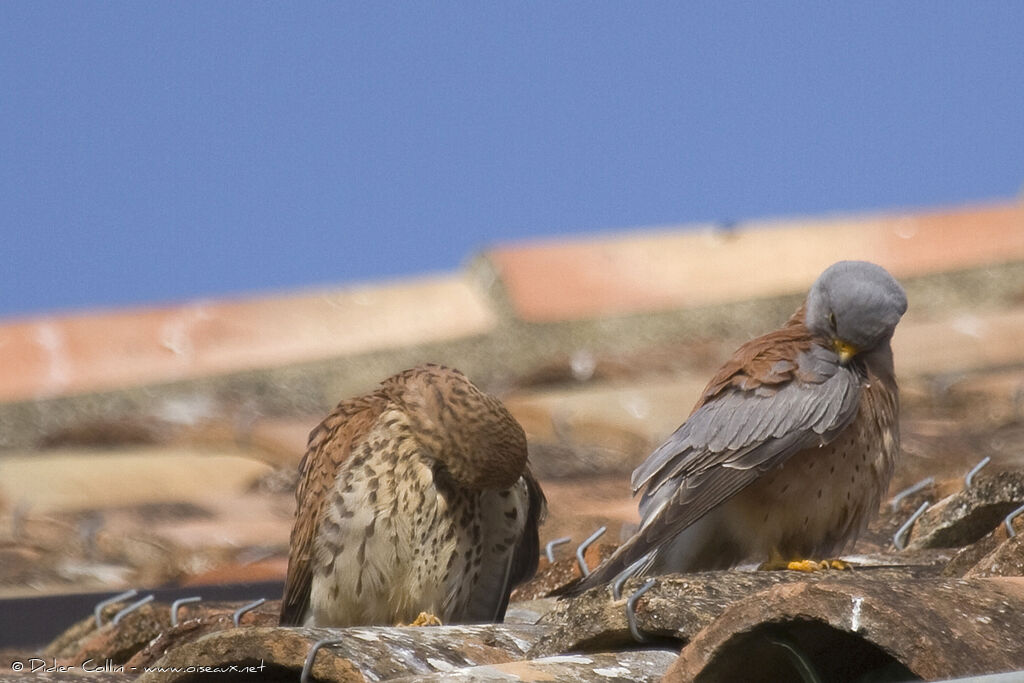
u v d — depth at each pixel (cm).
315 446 946
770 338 955
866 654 634
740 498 912
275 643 632
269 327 1919
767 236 2055
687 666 606
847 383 919
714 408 906
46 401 1809
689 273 1989
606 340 1912
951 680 531
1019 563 702
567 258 2002
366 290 1980
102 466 1472
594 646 689
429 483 911
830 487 916
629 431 1492
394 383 949
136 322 1912
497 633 720
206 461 1481
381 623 930
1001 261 1981
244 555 1168
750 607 600
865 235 2045
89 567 1180
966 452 1220
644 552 843
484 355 1908
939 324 1741
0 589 1133
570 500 1200
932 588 616
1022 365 1641
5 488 1426
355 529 910
